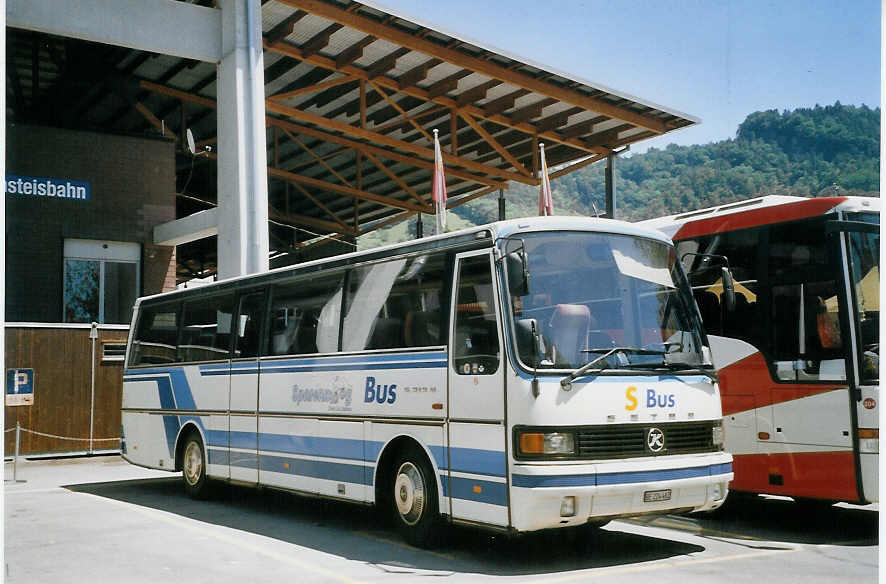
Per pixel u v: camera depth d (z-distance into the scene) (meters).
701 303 10.59
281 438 10.52
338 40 22.41
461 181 33.25
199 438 12.25
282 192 35.66
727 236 10.40
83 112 26.62
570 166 29.56
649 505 7.54
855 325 8.95
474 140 29.59
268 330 11.05
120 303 21.45
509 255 7.72
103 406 18.03
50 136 21.00
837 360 9.02
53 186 20.89
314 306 10.34
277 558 8.09
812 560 7.84
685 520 10.25
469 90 25.22
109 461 17.59
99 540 9.13
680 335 8.34
